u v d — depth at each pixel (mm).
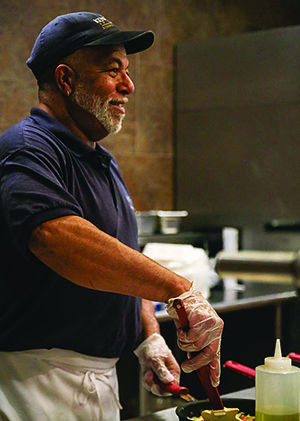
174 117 3766
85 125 1577
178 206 3775
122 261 1243
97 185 1586
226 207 3617
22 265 1435
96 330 1544
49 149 1438
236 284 3285
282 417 1108
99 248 1240
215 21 3855
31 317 1464
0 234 1419
